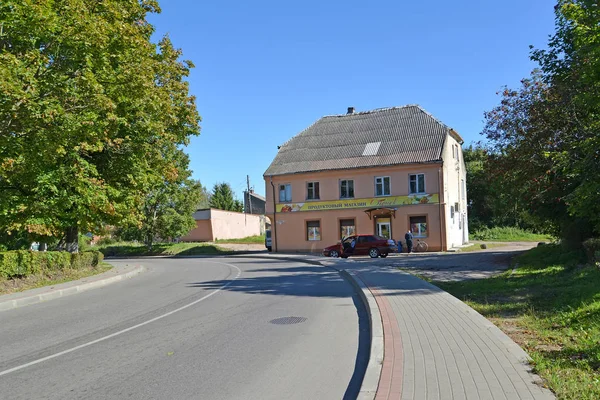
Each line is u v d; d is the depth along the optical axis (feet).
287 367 20.61
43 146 45.93
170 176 77.36
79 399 17.15
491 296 36.81
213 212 174.40
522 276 47.91
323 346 24.20
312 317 32.19
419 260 82.12
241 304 38.65
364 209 123.03
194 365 21.15
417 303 33.55
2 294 47.11
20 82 40.45
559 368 17.20
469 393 14.99
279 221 132.87
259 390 17.75
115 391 17.92
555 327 24.94
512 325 26.07
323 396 17.08
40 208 56.34
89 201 58.59
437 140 121.90
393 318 28.22
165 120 68.03
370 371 18.38
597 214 39.04
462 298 37.04
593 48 35.37
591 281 34.83
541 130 58.23
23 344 26.58
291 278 59.21
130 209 71.77
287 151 139.64
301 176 130.52
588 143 37.32
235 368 20.56
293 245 131.03
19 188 57.52
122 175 67.21
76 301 44.98
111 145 58.80
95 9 52.37
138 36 54.60
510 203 78.43
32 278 55.77
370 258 94.84
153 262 108.68
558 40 51.03
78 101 47.32
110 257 144.97
